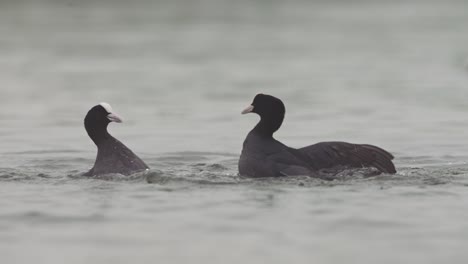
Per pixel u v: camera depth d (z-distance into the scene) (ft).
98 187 40.81
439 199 37.58
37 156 55.62
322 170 43.19
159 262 28.89
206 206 36.37
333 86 95.25
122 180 42.39
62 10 183.93
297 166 43.01
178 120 73.20
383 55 127.24
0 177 44.83
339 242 30.86
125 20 172.65
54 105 82.38
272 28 165.78
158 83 98.63
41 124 71.20
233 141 62.34
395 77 102.73
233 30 161.89
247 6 205.46
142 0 206.08
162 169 49.29
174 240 31.40
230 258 29.17
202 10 195.21
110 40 143.23
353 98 85.71
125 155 44.70
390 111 76.95
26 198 38.58
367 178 42.01
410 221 33.73
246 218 34.27
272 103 44.98
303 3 216.54
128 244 30.96
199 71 110.01
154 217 34.65
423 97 85.87
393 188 39.81
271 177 42.80
